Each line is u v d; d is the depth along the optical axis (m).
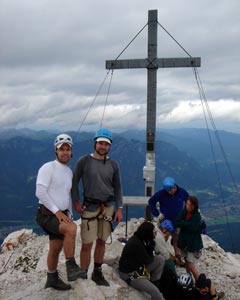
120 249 4.41
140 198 5.78
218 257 5.42
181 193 4.58
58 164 3.17
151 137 6.46
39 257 5.05
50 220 3.13
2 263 5.07
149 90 6.45
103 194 3.41
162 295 3.70
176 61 6.27
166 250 4.23
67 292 3.32
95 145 3.38
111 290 3.51
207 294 3.79
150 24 6.28
